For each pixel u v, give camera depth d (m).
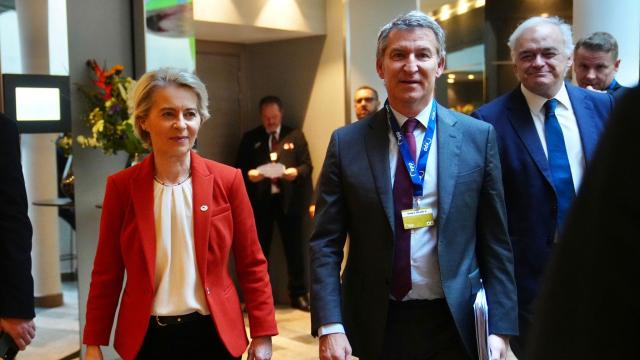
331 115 5.79
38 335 4.01
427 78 2.09
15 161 2.33
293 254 5.98
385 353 2.11
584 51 3.59
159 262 2.14
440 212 2.06
